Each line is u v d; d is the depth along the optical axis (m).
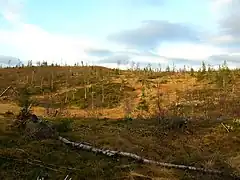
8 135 14.62
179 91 48.28
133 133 17.98
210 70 58.31
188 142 17.55
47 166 12.38
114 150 14.68
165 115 24.69
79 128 17.92
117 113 38.22
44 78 68.19
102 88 54.00
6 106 24.94
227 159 15.13
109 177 12.22
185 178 12.81
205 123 21.41
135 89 53.81
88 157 13.65
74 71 75.38
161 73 68.81
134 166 13.30
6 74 71.88
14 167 11.90
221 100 37.50
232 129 19.75
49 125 16.44
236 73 57.72
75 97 50.53
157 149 15.77
